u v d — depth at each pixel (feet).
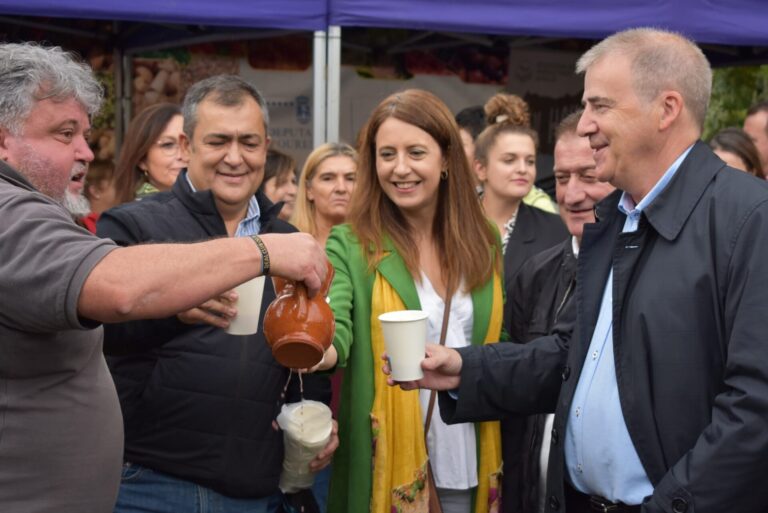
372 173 9.27
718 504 6.06
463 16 13.78
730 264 6.21
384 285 8.92
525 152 14.07
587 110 6.99
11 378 5.69
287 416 8.30
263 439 8.28
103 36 18.66
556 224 14.25
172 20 12.85
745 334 6.05
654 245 6.70
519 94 21.47
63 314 5.11
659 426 6.50
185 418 8.02
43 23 18.02
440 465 9.05
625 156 6.79
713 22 14.62
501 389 7.99
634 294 6.67
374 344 8.83
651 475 6.56
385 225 9.15
